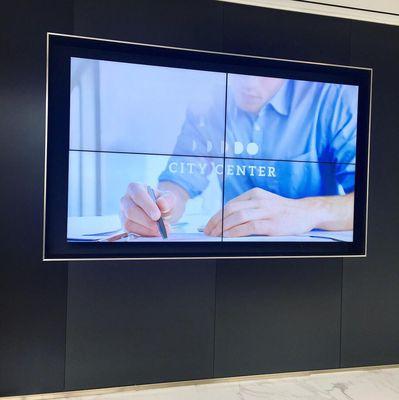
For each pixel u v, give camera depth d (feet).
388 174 11.52
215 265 10.43
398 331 11.64
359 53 11.24
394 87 11.52
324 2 10.61
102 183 9.73
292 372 10.98
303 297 11.02
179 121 10.12
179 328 10.20
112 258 9.69
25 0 9.22
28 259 9.34
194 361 10.31
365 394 10.07
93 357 9.71
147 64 9.92
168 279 10.12
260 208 10.67
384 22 11.39
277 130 10.75
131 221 9.90
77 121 9.56
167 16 9.98
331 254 11.12
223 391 10.08
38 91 9.31
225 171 10.43
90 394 9.75
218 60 10.34
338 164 11.17
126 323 9.88
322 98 11.05
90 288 9.67
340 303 11.27
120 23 9.71
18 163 9.25
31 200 9.31
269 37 10.61
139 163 9.91
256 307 10.69
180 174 10.15
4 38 9.14
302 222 10.94
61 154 9.53
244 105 10.52
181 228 10.19
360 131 11.40
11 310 9.29
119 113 9.77
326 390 10.25
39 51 9.29
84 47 9.58
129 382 9.93
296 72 10.87
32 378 9.41
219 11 10.30
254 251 10.66
